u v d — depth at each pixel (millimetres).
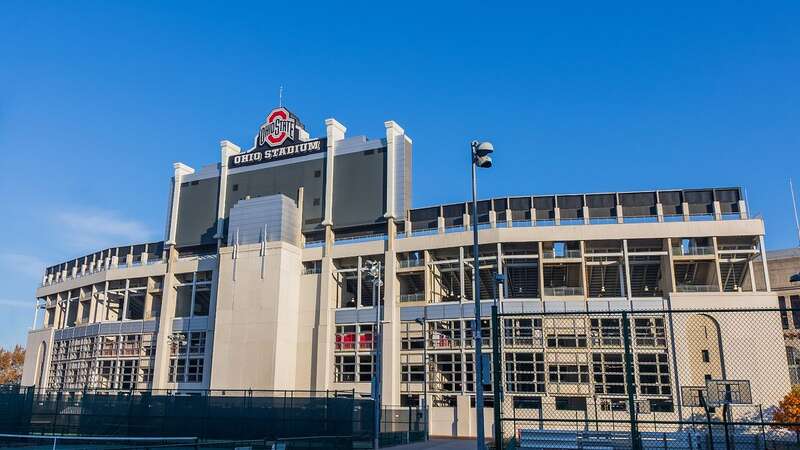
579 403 58938
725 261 61781
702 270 65312
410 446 35812
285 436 35156
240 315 68562
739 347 55031
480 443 19641
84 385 76688
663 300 58031
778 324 55094
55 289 94625
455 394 60031
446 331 63531
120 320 85375
